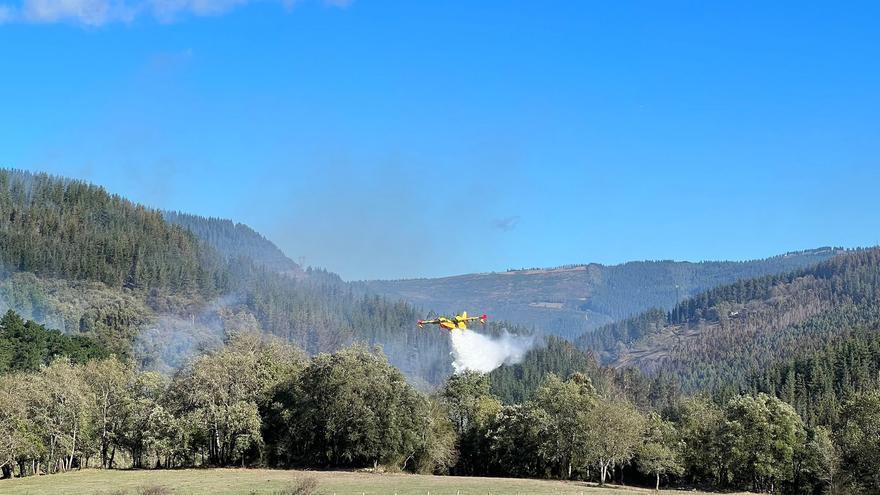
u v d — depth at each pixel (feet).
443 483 303.27
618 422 364.17
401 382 363.76
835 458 342.85
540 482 338.95
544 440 386.93
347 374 353.92
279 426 362.94
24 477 311.27
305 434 357.82
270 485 268.62
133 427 351.05
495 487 294.87
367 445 348.38
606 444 362.74
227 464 363.97
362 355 371.56
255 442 354.54
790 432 364.99
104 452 362.53
